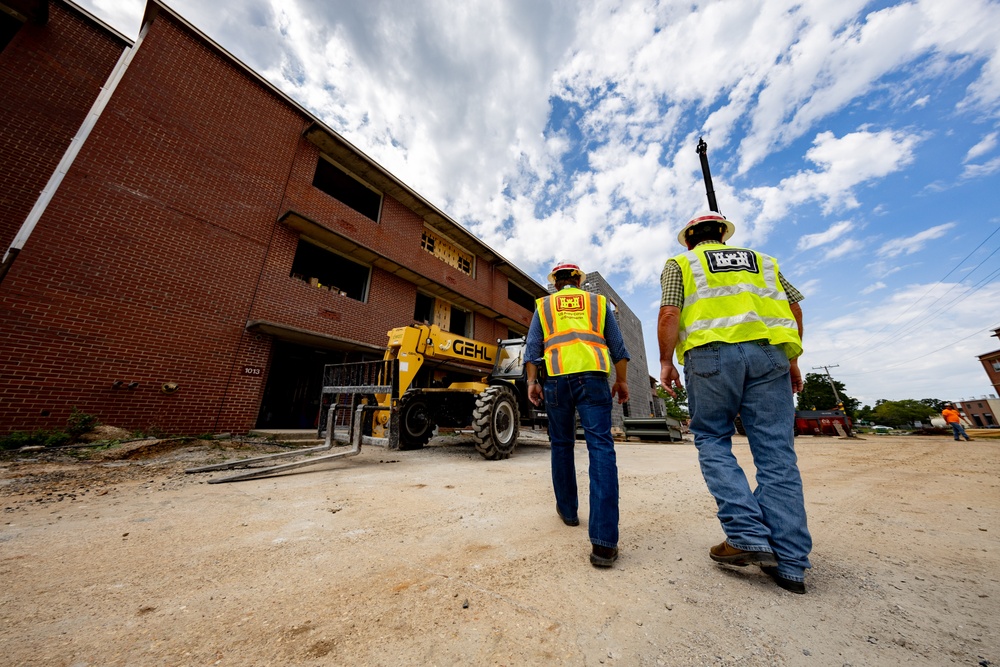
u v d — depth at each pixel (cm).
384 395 520
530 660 88
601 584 130
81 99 596
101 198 554
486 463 436
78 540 172
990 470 408
